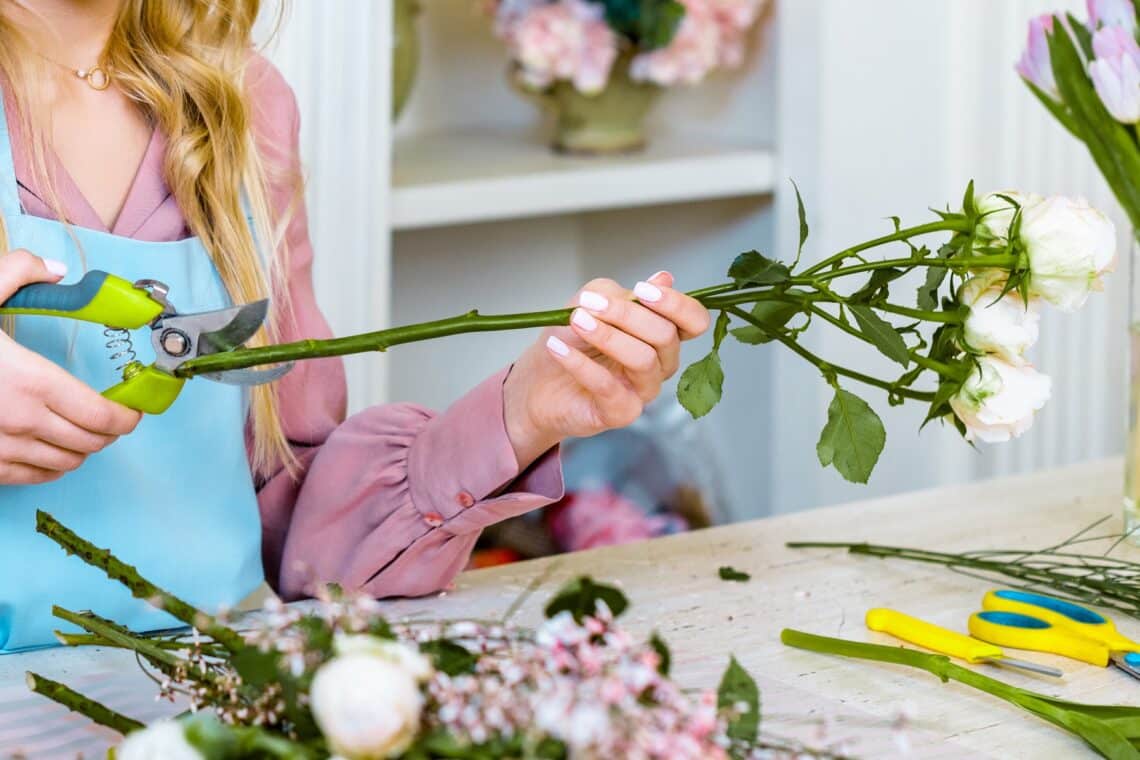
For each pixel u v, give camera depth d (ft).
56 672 4.69
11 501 5.15
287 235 5.89
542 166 9.11
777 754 3.80
